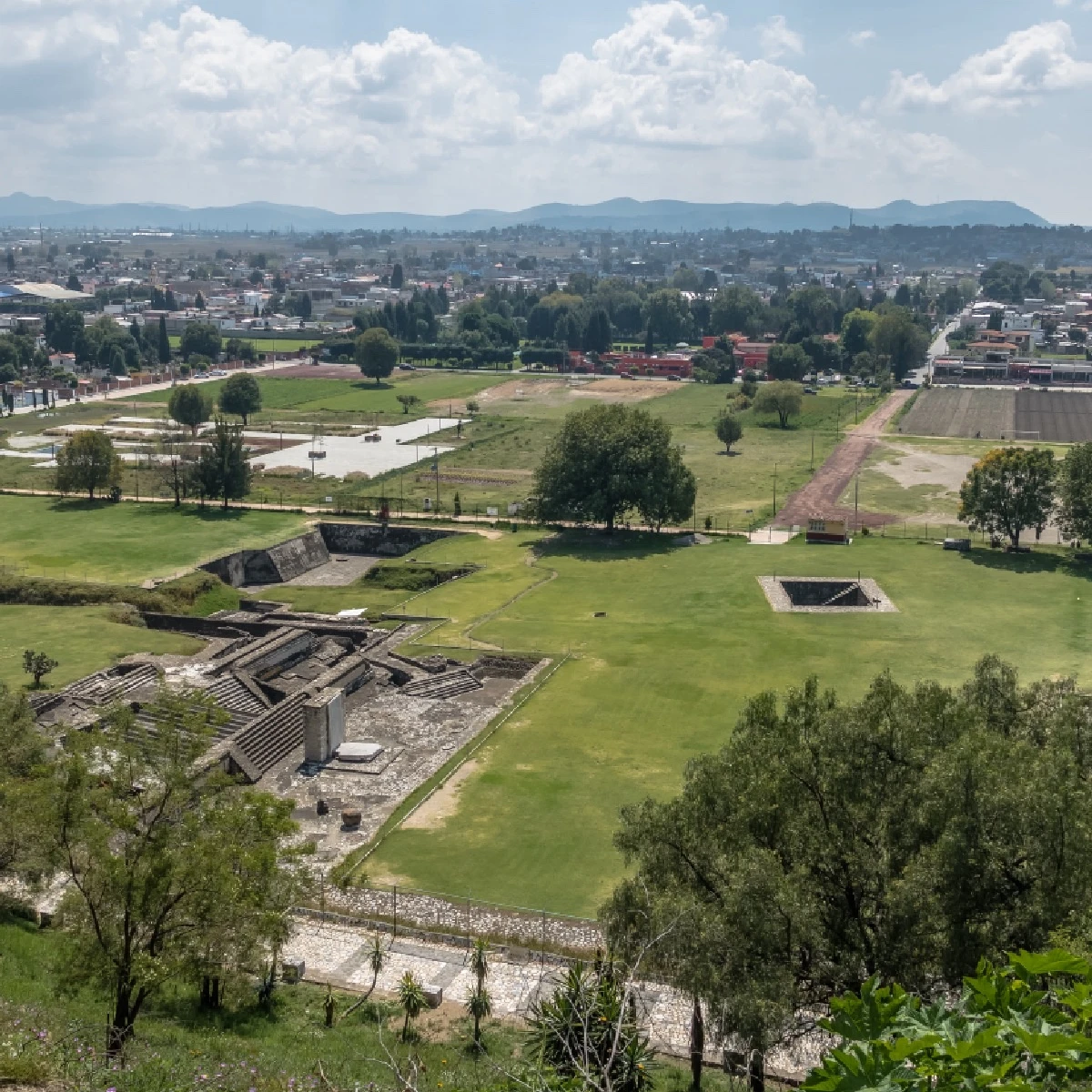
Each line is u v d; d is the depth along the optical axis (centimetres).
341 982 5153
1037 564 12675
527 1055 3622
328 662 10262
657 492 14100
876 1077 1638
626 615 11231
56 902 5575
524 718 8569
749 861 4000
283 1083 3316
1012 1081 1608
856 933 4206
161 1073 3145
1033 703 5578
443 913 5847
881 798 4331
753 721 5003
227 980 4259
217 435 16112
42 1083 2861
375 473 18838
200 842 3950
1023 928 3784
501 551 14000
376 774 7725
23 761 5712
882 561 12850
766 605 11300
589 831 6775
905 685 9038
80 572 12775
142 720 8188
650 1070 4097
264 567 13862
